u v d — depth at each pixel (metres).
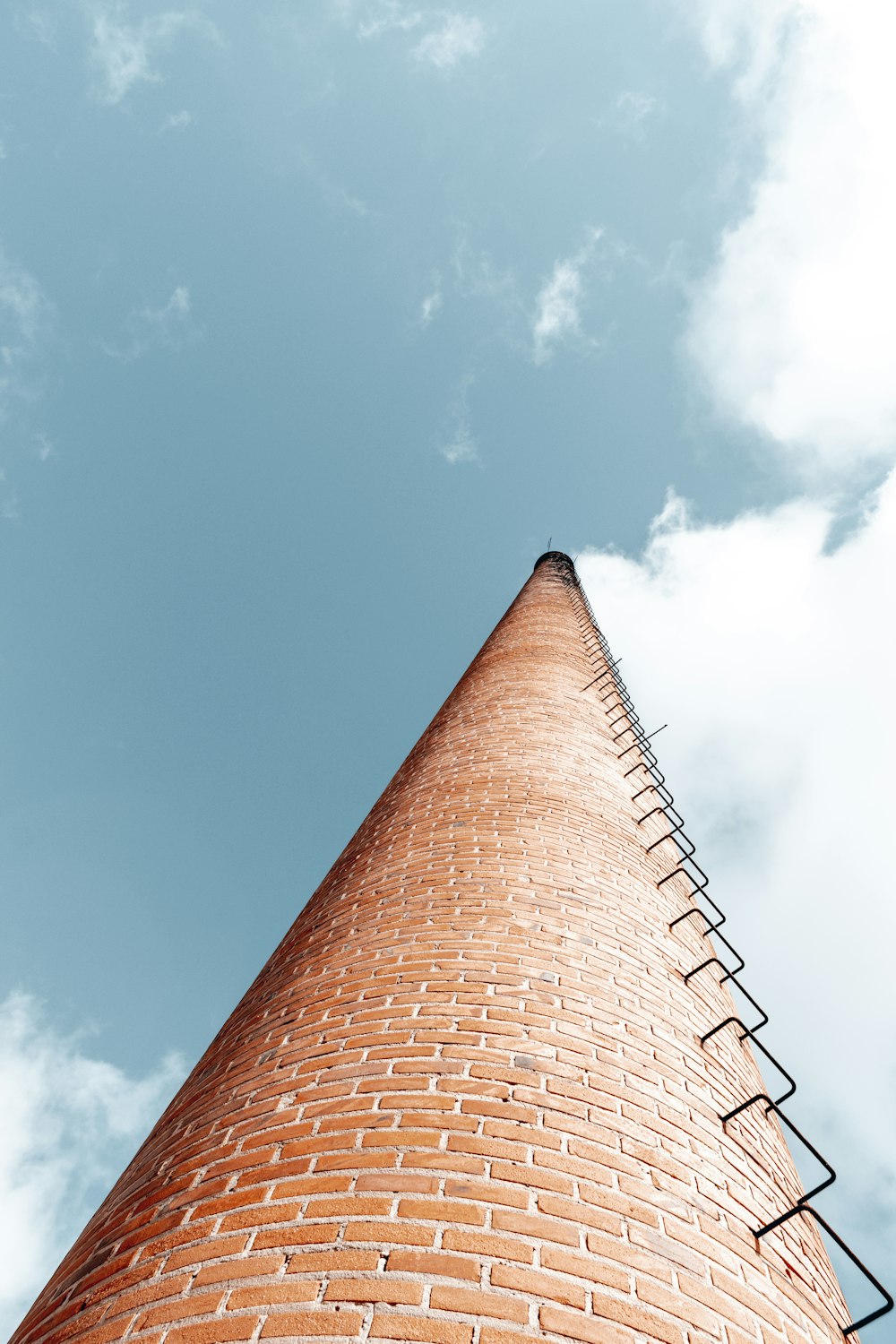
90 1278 2.29
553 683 7.10
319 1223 2.04
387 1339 1.73
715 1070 3.29
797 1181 3.38
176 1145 2.83
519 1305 1.82
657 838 5.34
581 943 3.46
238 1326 1.81
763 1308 2.23
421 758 6.13
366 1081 2.58
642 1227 2.18
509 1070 2.59
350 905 4.07
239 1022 3.83
